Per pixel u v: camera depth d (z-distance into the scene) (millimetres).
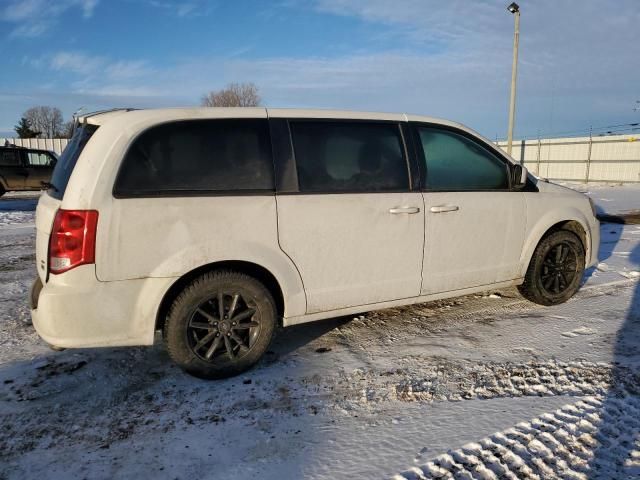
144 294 3027
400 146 3842
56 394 3166
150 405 3031
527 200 4395
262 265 3297
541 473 2309
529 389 3109
